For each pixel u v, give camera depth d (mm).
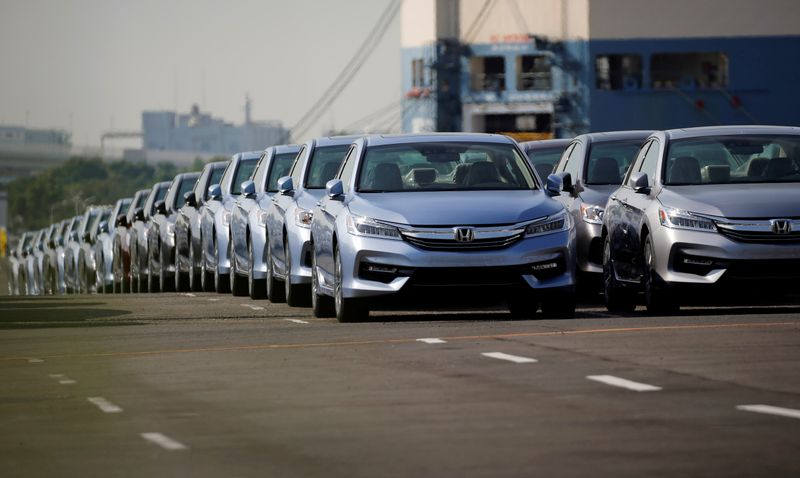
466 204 35500
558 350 27141
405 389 22578
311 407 21031
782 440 17109
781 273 35250
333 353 28172
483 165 37688
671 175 37938
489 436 18047
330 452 17219
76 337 35031
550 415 19547
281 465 16453
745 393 21047
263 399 22031
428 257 34812
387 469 16016
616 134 47375
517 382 22938
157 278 72062
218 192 58062
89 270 88438
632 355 26000
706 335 29172
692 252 35594
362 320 36531
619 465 15867
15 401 22953
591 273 44562
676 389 21609
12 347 32688
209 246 58844
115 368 27141
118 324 39688
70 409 21844
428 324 34531
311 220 42156
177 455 17359
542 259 35125
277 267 47406
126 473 16266
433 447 17359
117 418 20734
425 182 37438
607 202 41156
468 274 34844
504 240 35000
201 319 40969
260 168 54125
